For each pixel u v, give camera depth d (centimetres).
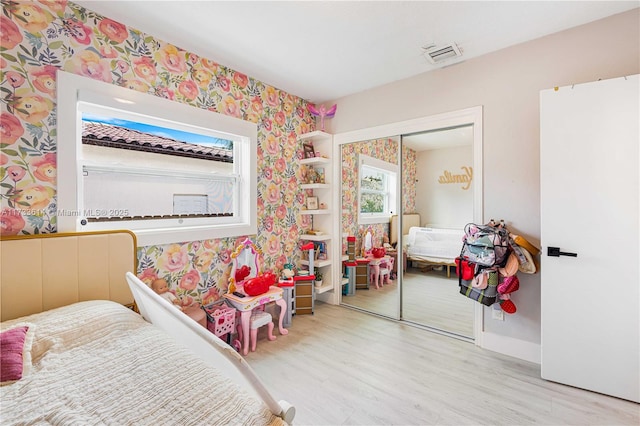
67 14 169
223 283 253
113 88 186
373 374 191
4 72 150
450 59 238
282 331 253
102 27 182
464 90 240
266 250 293
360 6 174
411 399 166
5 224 150
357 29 198
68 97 168
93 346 121
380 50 224
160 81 210
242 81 267
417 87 267
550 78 203
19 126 154
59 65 166
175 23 191
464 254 223
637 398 161
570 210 178
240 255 261
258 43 216
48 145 163
